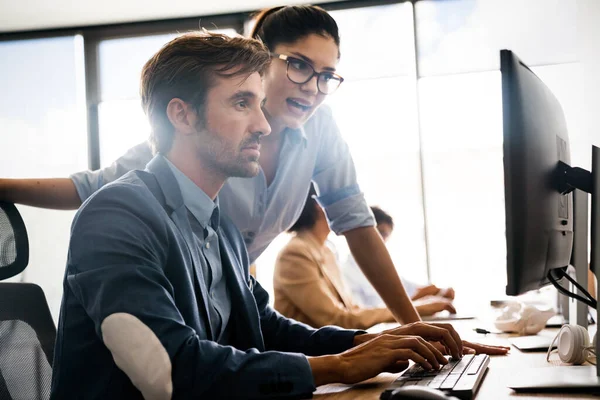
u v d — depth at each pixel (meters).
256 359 1.07
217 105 1.28
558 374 1.15
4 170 6.00
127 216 1.14
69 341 1.13
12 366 1.45
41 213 2.27
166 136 1.32
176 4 5.46
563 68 5.31
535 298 2.91
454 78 5.49
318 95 1.78
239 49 1.29
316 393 1.12
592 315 2.11
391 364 1.13
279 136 1.85
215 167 1.31
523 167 1.21
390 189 5.48
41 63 5.97
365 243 1.95
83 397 1.10
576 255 1.65
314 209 3.03
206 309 1.26
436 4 5.52
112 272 1.06
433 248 5.40
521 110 1.21
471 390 1.00
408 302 1.91
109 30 5.87
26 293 1.54
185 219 1.27
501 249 5.34
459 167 5.43
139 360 1.01
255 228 1.94
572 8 5.29
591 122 4.44
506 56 1.21
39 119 5.96
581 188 1.34
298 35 1.72
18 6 5.41
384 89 5.55
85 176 1.74
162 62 1.31
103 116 5.86
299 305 2.90
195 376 1.03
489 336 1.96
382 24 5.56
